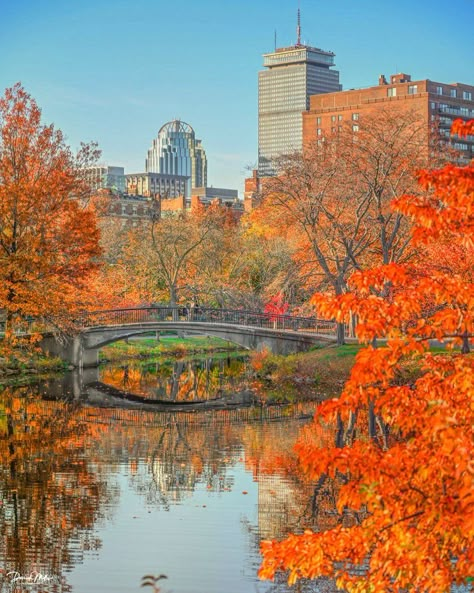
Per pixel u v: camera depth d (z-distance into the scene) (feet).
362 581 44.16
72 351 231.50
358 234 216.33
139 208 533.14
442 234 42.65
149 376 223.71
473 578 43.11
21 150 197.67
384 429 123.75
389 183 181.78
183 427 148.36
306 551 44.42
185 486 105.50
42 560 80.48
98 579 75.00
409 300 44.01
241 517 92.02
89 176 208.74
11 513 94.48
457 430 40.37
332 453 44.78
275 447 128.26
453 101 609.83
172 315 284.82
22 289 196.24
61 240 199.82
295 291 267.39
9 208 195.72
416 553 42.65
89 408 170.19
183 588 72.69
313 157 200.95
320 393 183.42
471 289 43.78
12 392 187.21
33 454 124.98
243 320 256.93
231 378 219.20
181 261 297.33
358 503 44.11
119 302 286.05
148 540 84.64
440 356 48.21
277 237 290.15
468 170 40.83
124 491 103.60
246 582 74.08
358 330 44.04
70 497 101.35
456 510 42.55
